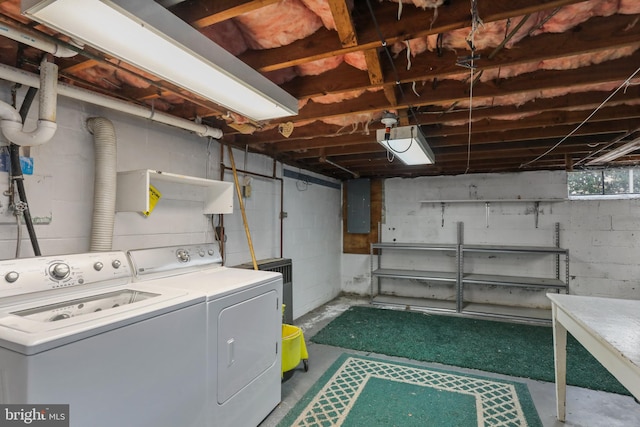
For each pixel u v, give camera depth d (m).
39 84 1.71
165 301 1.60
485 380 2.80
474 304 5.11
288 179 4.41
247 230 3.19
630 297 4.51
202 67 1.50
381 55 1.81
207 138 3.06
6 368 1.14
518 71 1.95
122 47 1.33
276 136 3.21
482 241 5.21
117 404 1.34
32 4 1.08
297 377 2.85
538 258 4.92
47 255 1.78
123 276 1.96
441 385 2.72
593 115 2.51
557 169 4.82
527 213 4.99
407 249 5.60
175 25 1.28
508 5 1.27
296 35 1.61
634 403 2.45
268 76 2.08
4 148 1.75
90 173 2.12
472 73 1.76
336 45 1.56
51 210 1.94
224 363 1.88
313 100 2.45
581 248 4.73
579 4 1.38
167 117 2.37
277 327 2.40
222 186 2.88
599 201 4.66
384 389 2.65
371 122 2.88
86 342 1.24
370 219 5.80
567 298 2.32
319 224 5.25
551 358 3.24
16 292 1.49
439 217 5.45
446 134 2.95
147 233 2.49
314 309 5.01
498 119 2.77
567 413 2.33
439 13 1.36
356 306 5.18
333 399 2.51
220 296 1.86
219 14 1.31
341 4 1.27
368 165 4.69
